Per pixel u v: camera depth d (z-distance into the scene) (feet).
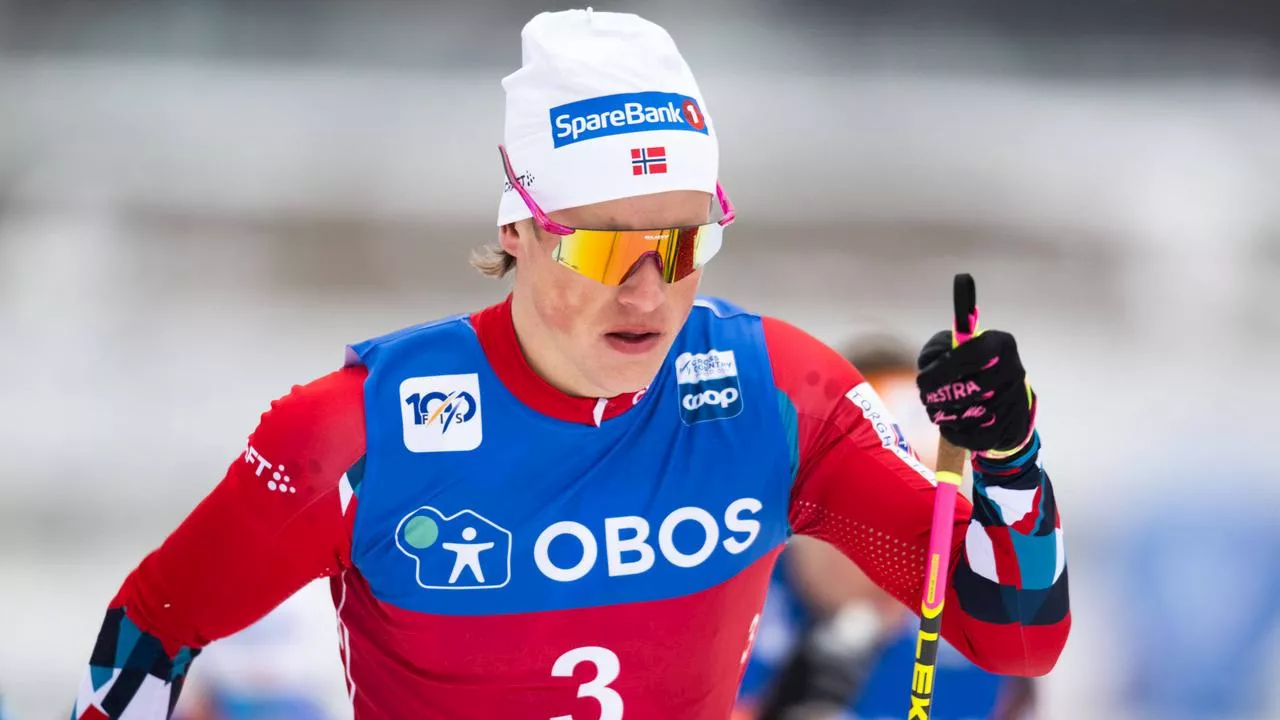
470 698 20.65
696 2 146.82
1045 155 128.36
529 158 19.16
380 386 19.94
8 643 54.65
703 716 21.66
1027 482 19.16
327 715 37.19
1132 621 53.57
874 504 21.11
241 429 79.97
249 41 138.41
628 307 18.43
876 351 37.63
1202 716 50.85
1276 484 64.13
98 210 110.11
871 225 115.14
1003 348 18.35
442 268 105.81
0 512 67.41
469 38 140.05
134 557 64.28
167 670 20.43
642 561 20.29
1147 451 75.72
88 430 77.71
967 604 20.53
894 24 148.77
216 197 114.01
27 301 94.63
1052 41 148.25
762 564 21.49
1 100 125.08
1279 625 52.75
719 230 18.80
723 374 20.98
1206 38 149.59
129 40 136.36
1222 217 118.42
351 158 122.31
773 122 131.44
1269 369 93.20
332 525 19.70
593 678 20.62
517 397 19.85
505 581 19.94
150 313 94.94
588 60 18.85
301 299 98.68
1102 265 110.22
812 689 34.60
